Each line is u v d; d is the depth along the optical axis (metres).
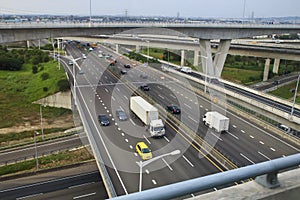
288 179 2.34
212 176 1.97
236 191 2.14
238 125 23.75
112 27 31.70
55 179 18.62
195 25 36.31
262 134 21.97
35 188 17.67
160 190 1.78
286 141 20.73
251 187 2.21
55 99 37.12
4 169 20.14
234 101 29.70
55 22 28.41
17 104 38.25
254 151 18.89
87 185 17.83
